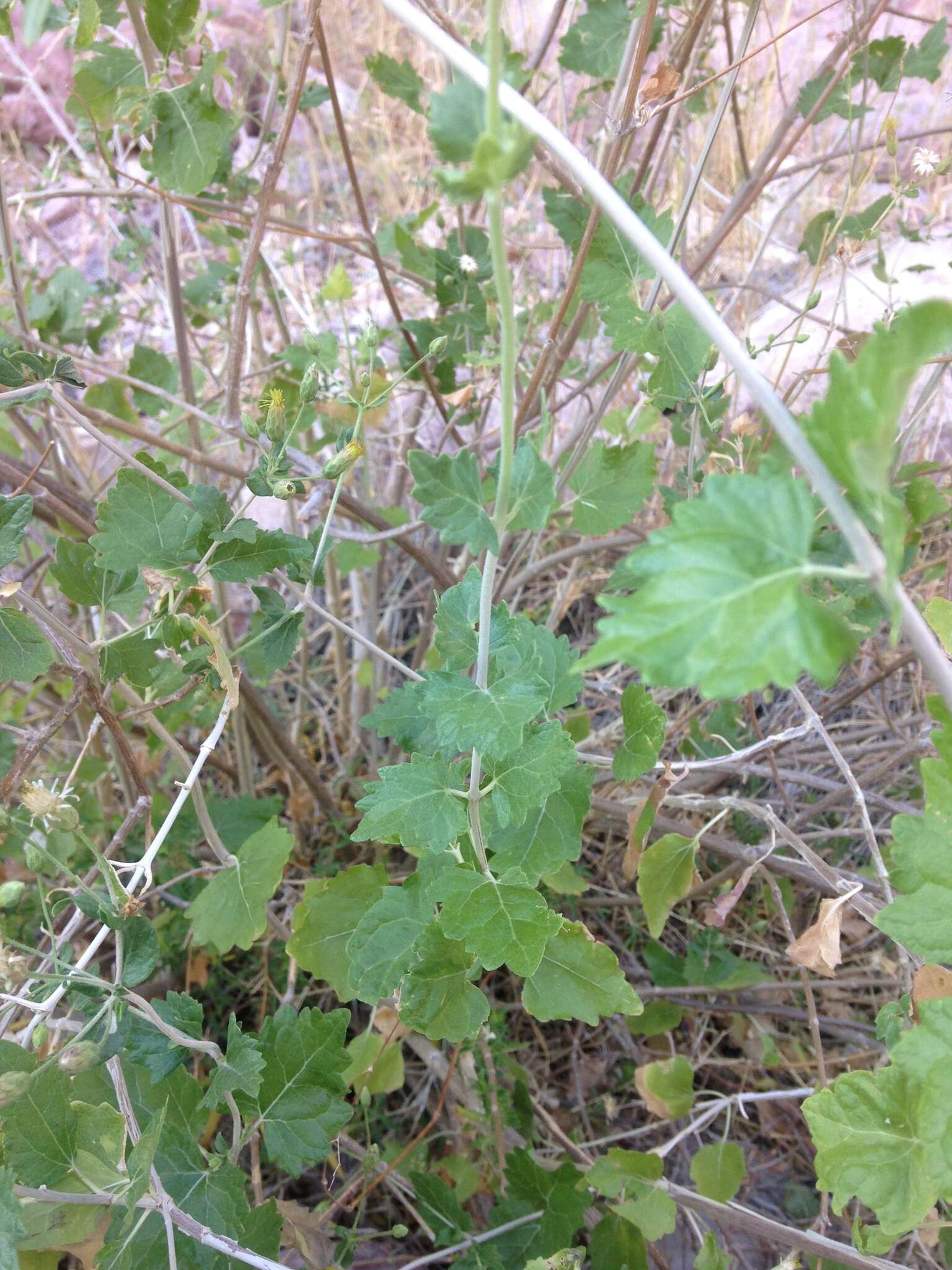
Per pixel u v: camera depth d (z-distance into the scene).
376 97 0.96
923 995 0.24
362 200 0.43
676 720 0.47
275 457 0.30
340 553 0.50
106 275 0.80
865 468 0.12
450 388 0.51
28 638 0.28
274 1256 0.30
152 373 0.49
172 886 0.46
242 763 0.52
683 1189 0.33
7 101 0.95
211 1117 0.37
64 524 0.43
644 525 0.58
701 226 0.71
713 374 0.60
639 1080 0.38
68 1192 0.25
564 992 0.29
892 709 0.55
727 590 0.13
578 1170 0.35
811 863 0.33
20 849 0.42
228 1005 0.47
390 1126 0.43
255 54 0.72
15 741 0.44
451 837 0.24
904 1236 0.37
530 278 0.64
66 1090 0.24
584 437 0.44
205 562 0.30
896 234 0.70
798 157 0.75
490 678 0.26
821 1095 0.22
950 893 0.20
